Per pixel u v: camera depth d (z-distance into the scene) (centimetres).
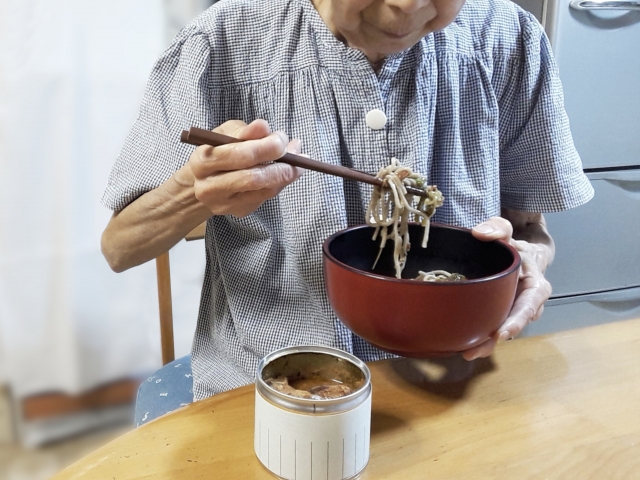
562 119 103
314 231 85
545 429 65
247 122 89
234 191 65
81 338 173
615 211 168
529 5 148
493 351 80
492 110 96
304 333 88
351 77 85
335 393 61
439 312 61
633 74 156
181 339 183
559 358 79
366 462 58
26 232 159
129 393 184
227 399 69
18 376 171
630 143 163
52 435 179
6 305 163
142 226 86
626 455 61
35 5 141
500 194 113
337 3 75
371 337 66
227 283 93
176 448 60
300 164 67
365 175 74
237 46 87
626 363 78
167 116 88
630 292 177
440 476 57
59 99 150
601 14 147
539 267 93
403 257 79
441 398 70
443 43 90
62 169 156
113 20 150
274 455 56
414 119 87
